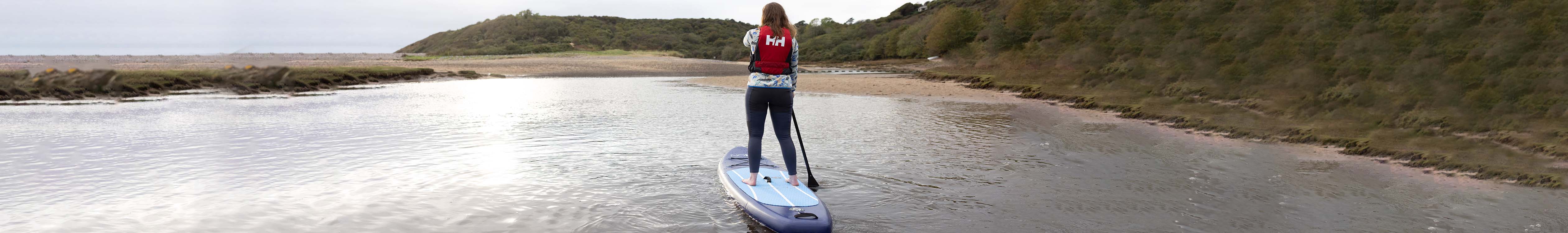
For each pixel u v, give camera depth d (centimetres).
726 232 334
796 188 412
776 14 415
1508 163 537
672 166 532
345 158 565
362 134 750
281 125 837
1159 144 701
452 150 620
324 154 586
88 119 913
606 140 704
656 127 838
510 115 1011
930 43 6316
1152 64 1994
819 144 690
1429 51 1273
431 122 890
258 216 357
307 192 419
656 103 1315
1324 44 1605
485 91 1791
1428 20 1413
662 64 4953
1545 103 864
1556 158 557
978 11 7012
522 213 369
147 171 493
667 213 372
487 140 693
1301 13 1761
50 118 935
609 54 10262
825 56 8662
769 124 868
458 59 6644
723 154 605
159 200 394
